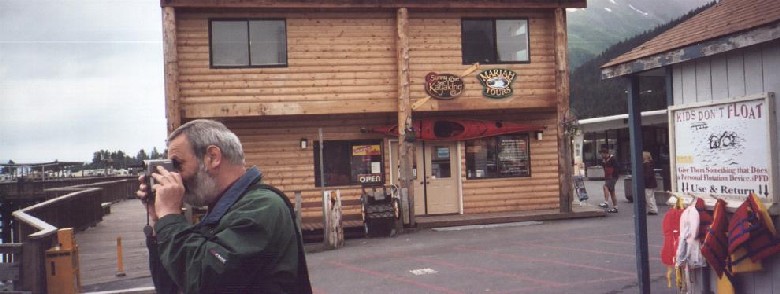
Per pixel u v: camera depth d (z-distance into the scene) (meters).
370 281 10.21
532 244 13.45
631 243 12.98
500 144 19.05
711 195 6.21
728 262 5.83
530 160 19.09
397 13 17.33
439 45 17.95
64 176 59.50
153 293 8.72
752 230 5.56
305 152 17.94
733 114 5.94
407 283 9.91
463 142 18.84
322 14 17.41
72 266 8.42
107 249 14.55
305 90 17.23
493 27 18.27
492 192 18.92
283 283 2.51
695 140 6.45
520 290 9.03
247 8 16.98
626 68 6.76
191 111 16.72
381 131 17.94
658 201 21.64
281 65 17.20
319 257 13.12
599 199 24.31
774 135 5.52
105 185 28.53
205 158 2.65
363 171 18.20
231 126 17.62
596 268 10.42
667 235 6.81
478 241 14.33
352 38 17.52
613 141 38.72
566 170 18.08
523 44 18.48
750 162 5.75
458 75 17.86
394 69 17.66
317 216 17.84
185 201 2.72
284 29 17.30
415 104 17.59
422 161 18.69
